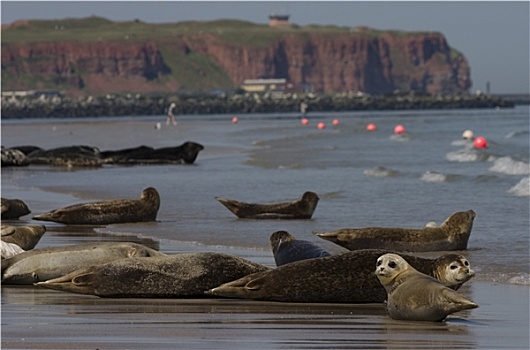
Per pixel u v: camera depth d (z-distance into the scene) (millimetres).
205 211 61750
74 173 98062
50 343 25219
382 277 30031
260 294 32500
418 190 72438
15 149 111438
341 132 196500
